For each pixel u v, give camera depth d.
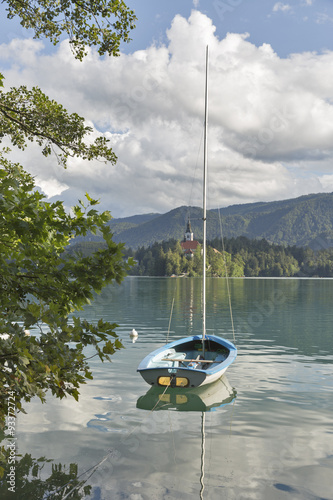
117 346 3.21
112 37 6.05
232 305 40.44
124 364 14.04
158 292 62.81
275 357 15.53
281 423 8.63
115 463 6.56
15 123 7.53
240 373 13.08
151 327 23.70
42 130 7.15
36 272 3.21
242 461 6.72
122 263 3.28
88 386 11.39
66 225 3.18
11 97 7.07
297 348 17.41
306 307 38.62
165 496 5.52
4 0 5.83
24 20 5.99
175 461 6.68
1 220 2.84
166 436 7.84
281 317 29.70
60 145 7.30
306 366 14.05
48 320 2.98
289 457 6.89
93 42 6.09
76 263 3.27
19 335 2.88
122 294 57.16
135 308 35.50
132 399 10.30
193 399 10.39
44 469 6.27
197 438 7.75
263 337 20.50
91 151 7.48
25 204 2.92
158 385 11.19
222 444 7.46
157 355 13.04
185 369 10.93
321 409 9.55
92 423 8.51
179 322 26.16
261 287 86.75
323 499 5.51
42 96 7.11
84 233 3.23
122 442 7.47
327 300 48.50
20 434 7.77
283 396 10.62
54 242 3.24
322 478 6.13
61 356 3.03
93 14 5.78
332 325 25.14
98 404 9.84
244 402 10.14
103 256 3.28
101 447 7.22
